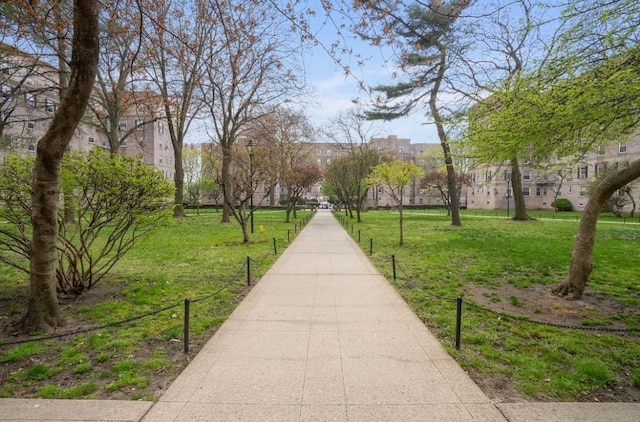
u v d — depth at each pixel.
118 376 3.97
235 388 3.70
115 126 22.14
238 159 21.17
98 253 12.09
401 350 4.61
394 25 6.31
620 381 3.89
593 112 5.54
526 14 9.93
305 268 9.87
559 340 4.93
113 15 7.82
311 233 19.58
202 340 5.00
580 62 5.87
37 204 5.32
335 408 3.35
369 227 23.48
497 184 53.91
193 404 3.42
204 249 13.30
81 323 5.69
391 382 3.82
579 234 7.02
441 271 9.45
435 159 51.97
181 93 21.61
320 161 67.31
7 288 7.75
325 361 4.29
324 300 6.82
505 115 6.88
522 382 3.84
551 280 8.36
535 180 51.81
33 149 27.50
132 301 6.82
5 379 3.95
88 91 5.04
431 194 69.88
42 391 3.65
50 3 5.75
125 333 5.19
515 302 6.68
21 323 5.46
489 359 4.39
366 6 5.02
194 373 4.01
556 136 6.53
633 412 3.29
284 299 6.89
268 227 23.23
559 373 4.02
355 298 6.95
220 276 8.88
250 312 6.13
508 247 13.45
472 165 9.11
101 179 6.62
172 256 11.76
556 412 3.29
